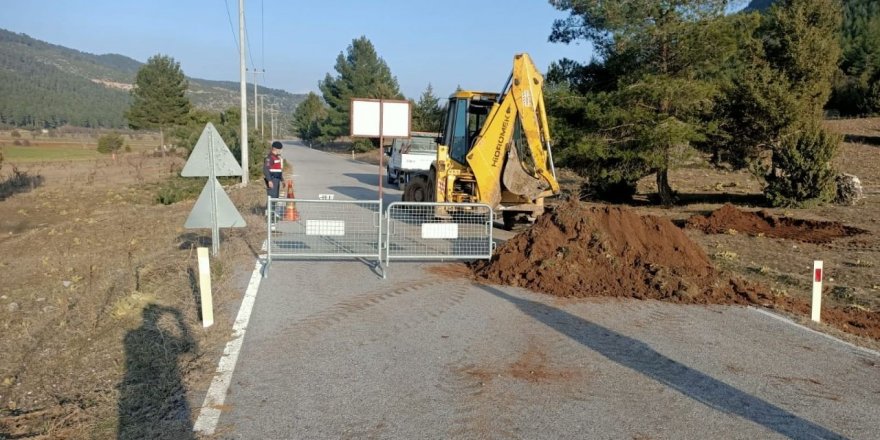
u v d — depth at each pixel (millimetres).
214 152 9914
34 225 19156
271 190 15156
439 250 11211
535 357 6285
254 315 7387
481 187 13570
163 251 11258
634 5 18016
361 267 10211
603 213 10305
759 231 14883
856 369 6258
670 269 9352
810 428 4910
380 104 10102
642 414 5051
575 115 19672
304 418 4773
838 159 27109
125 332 6625
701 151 20359
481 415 4926
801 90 19938
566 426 4785
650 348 6676
